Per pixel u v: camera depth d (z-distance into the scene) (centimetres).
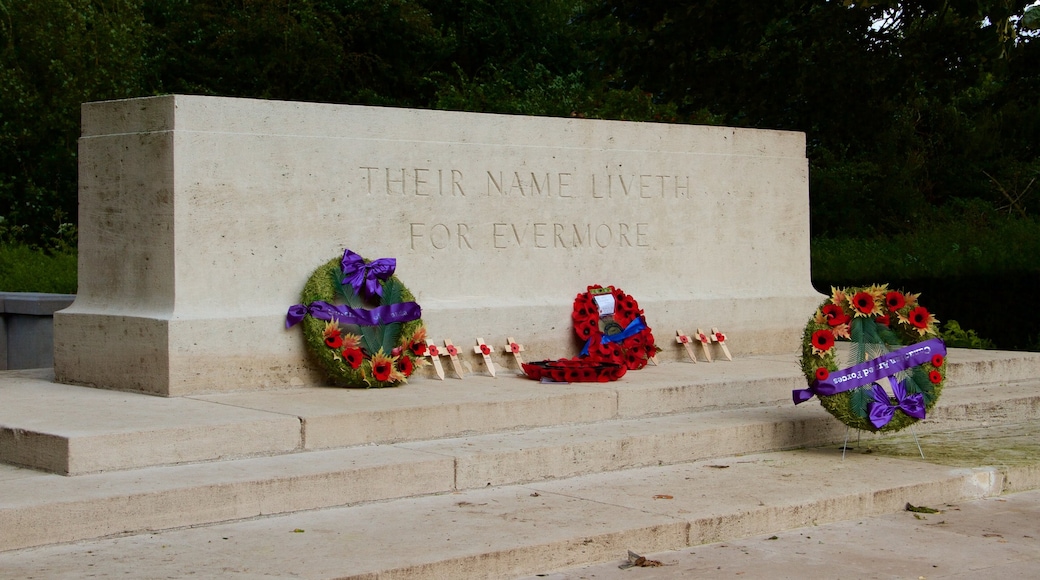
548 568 595
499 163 1041
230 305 896
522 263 1055
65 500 598
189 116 877
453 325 1002
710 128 1182
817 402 998
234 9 3148
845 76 1861
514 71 3378
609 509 677
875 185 3053
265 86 3089
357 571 539
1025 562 624
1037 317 1619
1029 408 1057
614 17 2073
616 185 1116
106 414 762
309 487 670
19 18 2581
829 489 738
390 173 978
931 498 770
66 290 1623
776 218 1231
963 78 1820
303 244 934
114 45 2672
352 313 931
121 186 915
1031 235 1888
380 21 3303
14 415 757
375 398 850
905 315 847
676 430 841
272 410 782
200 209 880
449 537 607
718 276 1186
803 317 1232
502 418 838
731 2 1786
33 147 2566
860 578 589
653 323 1120
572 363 991
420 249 995
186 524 630
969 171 3106
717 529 663
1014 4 1493
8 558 568
